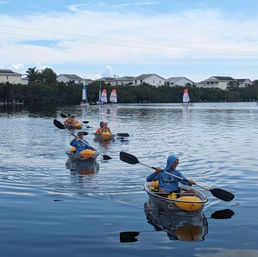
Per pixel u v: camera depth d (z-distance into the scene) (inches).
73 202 310.3
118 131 880.9
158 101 3735.2
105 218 271.6
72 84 3368.6
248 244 226.8
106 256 210.2
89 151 488.1
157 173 334.6
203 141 693.3
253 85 4254.4
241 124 1080.2
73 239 232.8
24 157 517.7
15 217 271.9
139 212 286.4
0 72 3769.7
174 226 257.0
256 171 430.6
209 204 308.8
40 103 3164.4
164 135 794.2
